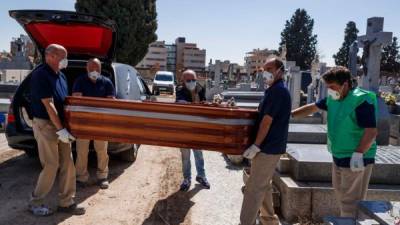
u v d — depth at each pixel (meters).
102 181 6.20
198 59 78.56
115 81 6.80
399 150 6.13
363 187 3.79
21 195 5.60
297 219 4.76
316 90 13.58
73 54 6.77
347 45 69.81
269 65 3.69
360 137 3.64
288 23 69.19
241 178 6.82
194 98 5.89
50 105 4.43
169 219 4.88
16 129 6.59
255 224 4.29
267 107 3.60
